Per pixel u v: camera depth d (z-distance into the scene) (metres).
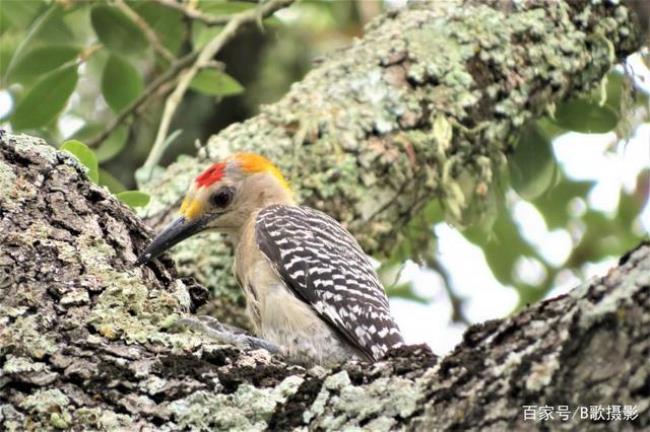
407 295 16.20
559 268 16.03
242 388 6.50
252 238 10.64
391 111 11.80
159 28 12.94
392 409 6.03
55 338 6.79
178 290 8.07
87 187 8.00
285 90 16.70
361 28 15.98
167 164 16.25
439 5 12.48
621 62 12.70
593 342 5.53
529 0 12.34
